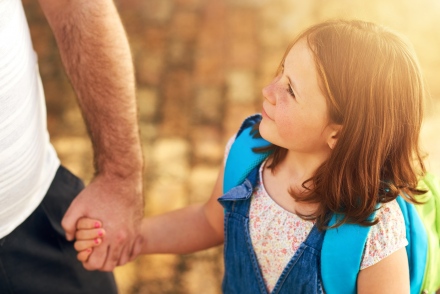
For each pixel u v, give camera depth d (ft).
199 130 12.49
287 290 4.74
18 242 5.50
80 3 5.28
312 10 15.80
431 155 10.24
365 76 4.18
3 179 4.91
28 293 5.72
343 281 4.50
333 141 4.42
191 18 15.69
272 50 14.57
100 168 5.83
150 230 5.87
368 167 4.34
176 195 10.93
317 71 4.25
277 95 4.46
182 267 9.89
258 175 4.92
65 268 5.99
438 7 15.69
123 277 9.68
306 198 4.54
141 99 13.19
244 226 4.85
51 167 5.82
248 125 5.21
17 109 4.78
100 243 5.75
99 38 5.36
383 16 15.24
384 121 4.28
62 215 5.95
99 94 5.54
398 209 4.48
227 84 13.61
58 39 5.54
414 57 4.35
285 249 4.67
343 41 4.21
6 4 4.46
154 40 14.94
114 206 5.74
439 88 12.90
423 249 4.56
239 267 5.01
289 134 4.45
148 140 12.19
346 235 4.39
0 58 4.49
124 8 15.98
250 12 15.87
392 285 4.46
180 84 13.64
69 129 12.53
